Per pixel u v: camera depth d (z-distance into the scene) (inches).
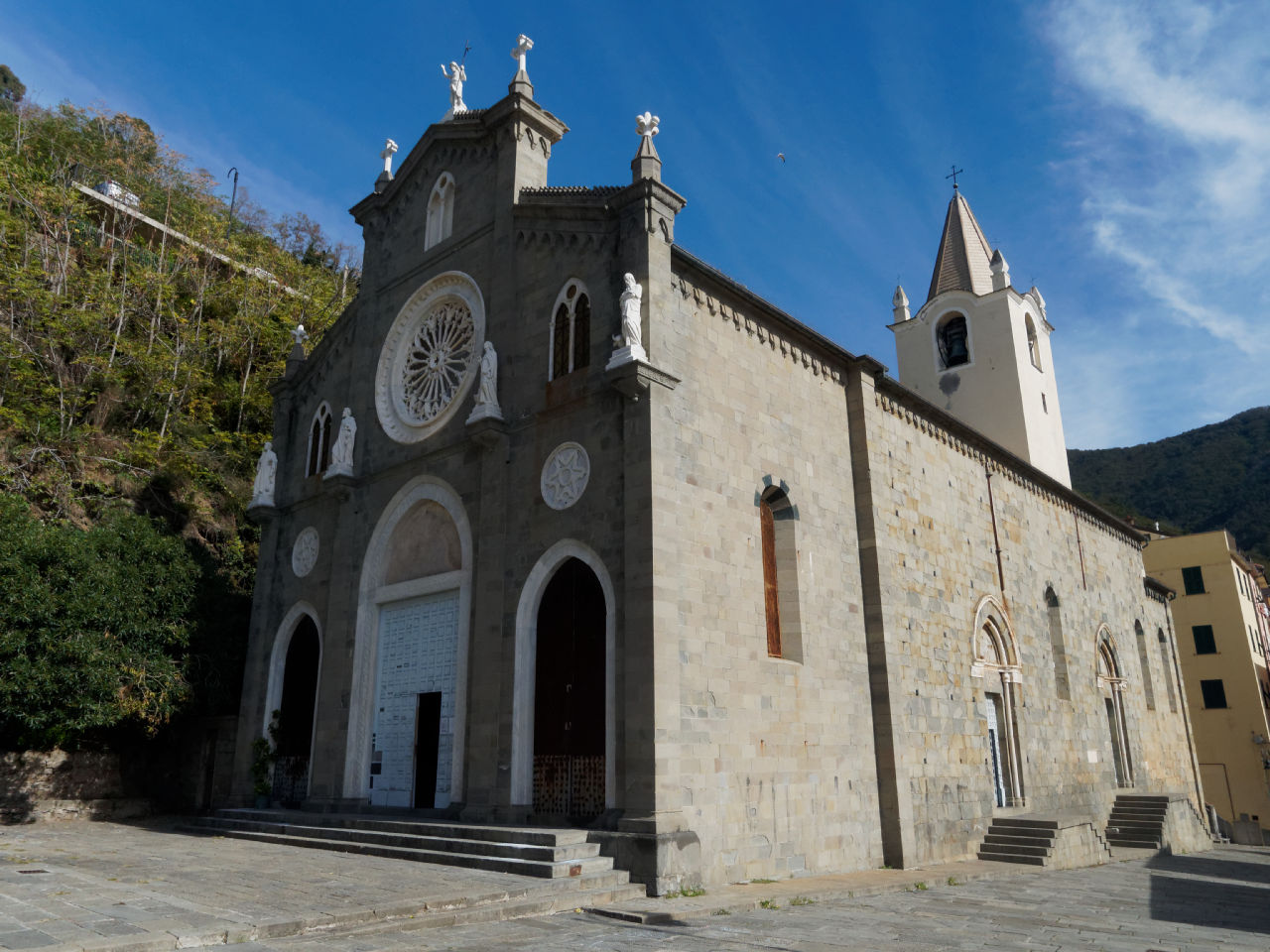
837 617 893.8
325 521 1096.2
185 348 1582.2
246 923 414.6
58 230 1539.1
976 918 569.9
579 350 826.2
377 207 1157.1
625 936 465.4
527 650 777.6
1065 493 1478.8
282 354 1739.7
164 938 377.1
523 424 842.2
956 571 1115.3
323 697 987.3
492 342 901.8
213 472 1450.5
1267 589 2844.5
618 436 755.4
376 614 979.9
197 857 684.1
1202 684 2303.2
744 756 732.0
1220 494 4675.2
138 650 1049.5
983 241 1828.2
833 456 956.0
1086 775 1311.5
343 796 919.0
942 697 1008.2
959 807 984.9
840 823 821.2
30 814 986.7
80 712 960.3
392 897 500.1
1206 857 1262.3
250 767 1050.7
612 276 809.5
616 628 710.5
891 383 1037.8
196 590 1129.4
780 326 915.4
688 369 786.8
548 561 782.5
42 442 1232.2
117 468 1316.4
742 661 757.9
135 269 1603.1
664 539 701.9
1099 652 1486.2
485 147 1006.4
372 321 1107.9
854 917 560.1
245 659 1174.3
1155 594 1849.2
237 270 1784.0
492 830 676.7
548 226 888.3
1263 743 2190.0
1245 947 474.0
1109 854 1085.1
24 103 1884.8
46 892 484.7
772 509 877.2
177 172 2039.9
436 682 887.1
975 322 1704.0
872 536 953.5
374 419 1053.2
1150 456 5388.8
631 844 623.8
